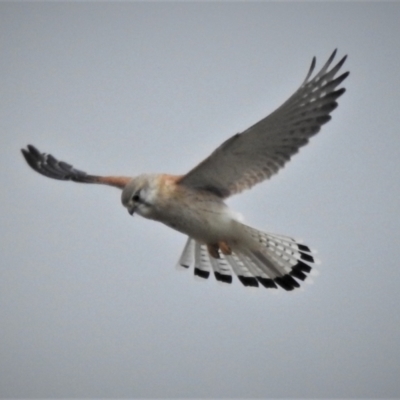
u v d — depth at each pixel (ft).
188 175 41.73
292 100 37.58
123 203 43.21
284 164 40.14
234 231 43.86
